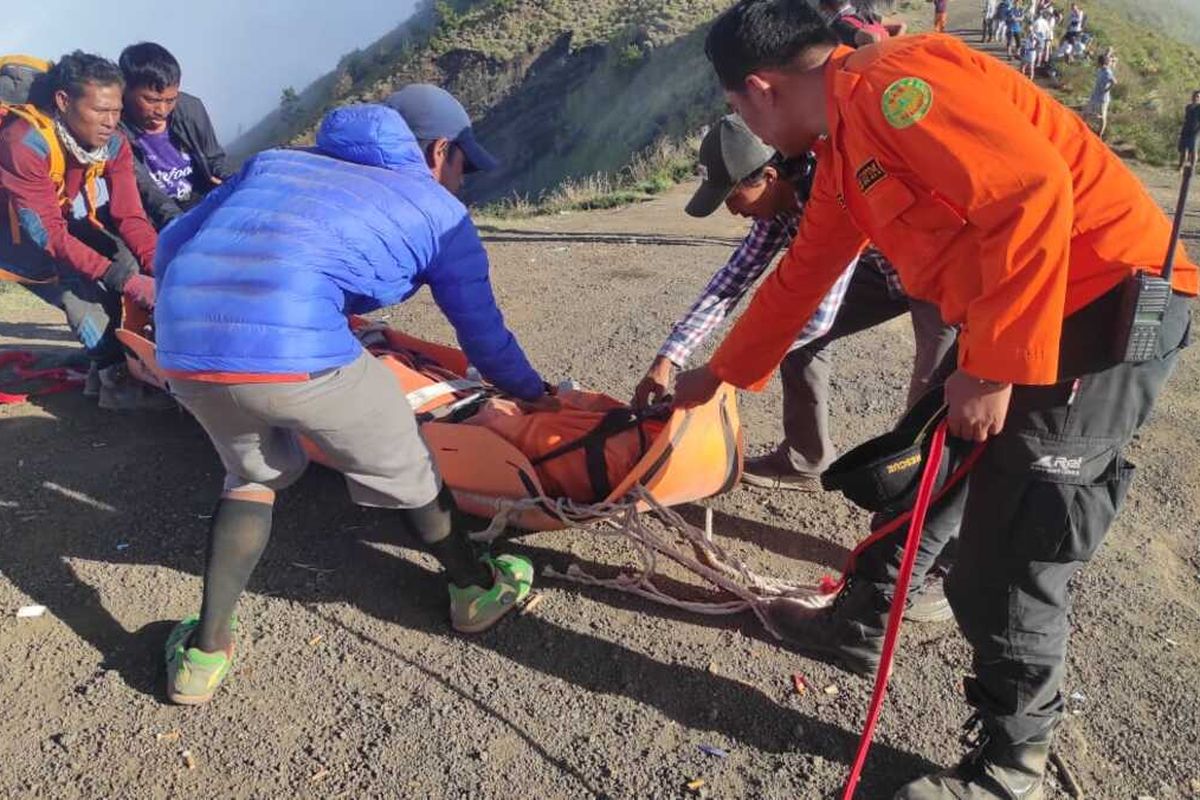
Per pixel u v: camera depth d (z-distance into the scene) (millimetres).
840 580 3227
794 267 2791
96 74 4234
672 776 2736
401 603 3434
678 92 37844
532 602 3420
